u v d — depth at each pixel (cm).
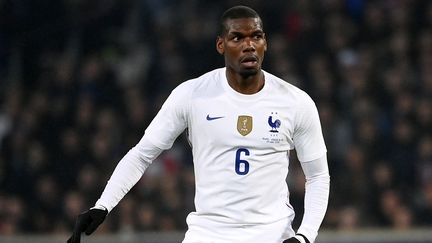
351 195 3953
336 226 3844
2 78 4641
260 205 1825
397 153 4088
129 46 4691
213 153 1830
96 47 4716
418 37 4541
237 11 1808
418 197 3959
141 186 3966
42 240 3447
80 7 4762
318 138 1870
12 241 3456
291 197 3825
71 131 4291
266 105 1830
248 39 1792
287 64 4400
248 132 1819
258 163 1820
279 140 1830
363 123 4178
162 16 4762
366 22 4609
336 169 4047
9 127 4397
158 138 1856
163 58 4591
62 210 4066
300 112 1841
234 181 1819
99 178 4112
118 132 4269
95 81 4506
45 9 4731
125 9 4784
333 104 4281
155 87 4519
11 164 4250
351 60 4450
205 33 4612
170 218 3866
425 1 4622
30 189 4175
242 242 1819
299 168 3859
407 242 3366
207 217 1839
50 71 4628
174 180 3969
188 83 1866
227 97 1830
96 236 3419
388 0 4688
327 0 4672
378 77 4356
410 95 4253
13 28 4700
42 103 4447
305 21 4603
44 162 4238
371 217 3897
